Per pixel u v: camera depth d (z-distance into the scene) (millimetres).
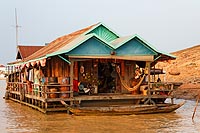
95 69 22609
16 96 29672
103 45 20406
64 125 16141
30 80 25438
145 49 21344
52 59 21484
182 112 20797
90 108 18469
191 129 15188
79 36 22516
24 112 21766
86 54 20062
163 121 17344
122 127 15641
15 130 15172
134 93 22125
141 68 23453
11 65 31266
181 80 36500
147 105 19688
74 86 20859
